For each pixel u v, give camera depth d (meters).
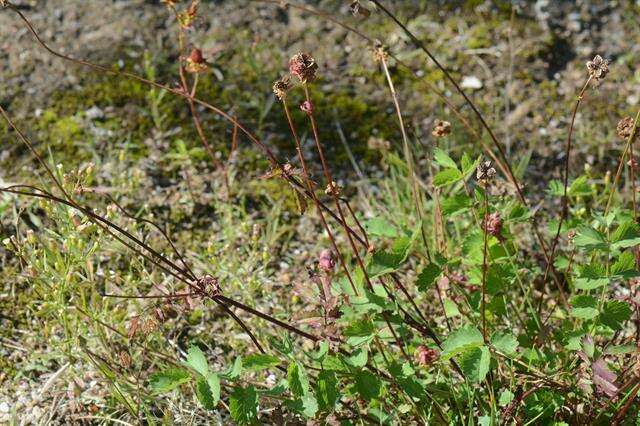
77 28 1.15
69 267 0.82
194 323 0.90
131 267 0.88
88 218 0.81
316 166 1.04
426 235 0.96
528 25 1.18
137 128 1.06
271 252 0.97
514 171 1.02
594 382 0.75
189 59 0.92
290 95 1.10
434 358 0.78
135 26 1.16
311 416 0.76
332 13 1.19
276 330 0.89
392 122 1.08
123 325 0.86
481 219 0.81
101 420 0.83
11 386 0.86
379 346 0.80
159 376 0.74
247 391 0.75
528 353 0.80
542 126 1.08
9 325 0.90
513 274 0.81
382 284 0.79
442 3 1.21
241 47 1.14
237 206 1.00
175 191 1.01
